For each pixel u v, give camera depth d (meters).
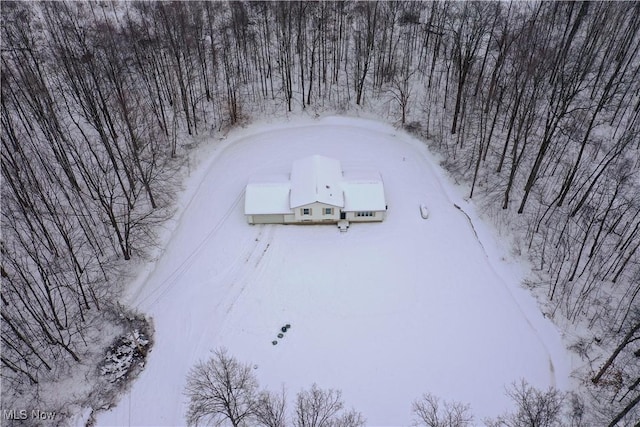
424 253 57.84
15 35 79.50
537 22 79.00
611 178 58.75
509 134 60.53
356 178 63.41
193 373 46.59
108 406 46.06
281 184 62.09
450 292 53.78
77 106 71.50
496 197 62.25
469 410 44.06
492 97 70.56
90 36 83.06
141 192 63.78
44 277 50.84
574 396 44.62
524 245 57.06
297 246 58.75
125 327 51.75
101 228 59.16
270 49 84.56
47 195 58.31
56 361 48.62
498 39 75.56
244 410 43.03
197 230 60.94
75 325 51.28
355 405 44.47
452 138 71.69
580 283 52.50
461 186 65.56
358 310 52.09
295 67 82.94
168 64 75.50
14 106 63.88
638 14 71.25
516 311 51.91
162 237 59.75
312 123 77.56
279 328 50.69
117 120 67.31
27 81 65.62
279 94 79.81
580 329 49.28
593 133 64.50
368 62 75.69
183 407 45.34
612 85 62.69
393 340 49.44
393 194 65.25
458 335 49.81
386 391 45.47
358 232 60.47
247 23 86.12
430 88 77.00
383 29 82.00
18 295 47.69
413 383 46.00
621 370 45.47
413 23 84.00
